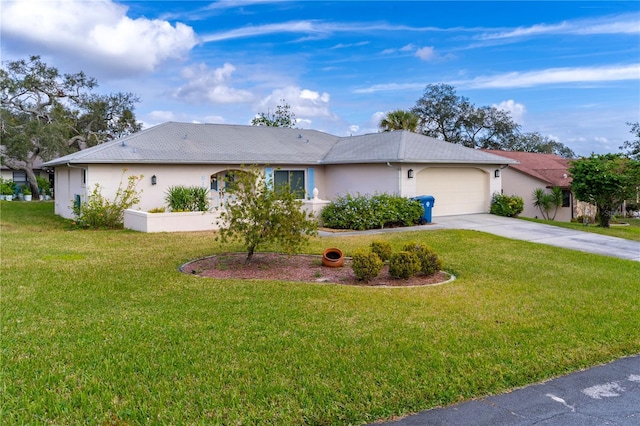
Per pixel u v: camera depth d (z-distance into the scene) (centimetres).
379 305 689
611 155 1942
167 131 2120
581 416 393
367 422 379
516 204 1986
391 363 479
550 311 669
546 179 2364
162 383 429
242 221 975
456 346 527
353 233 1518
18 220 1886
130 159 1712
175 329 570
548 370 475
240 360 482
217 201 1952
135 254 1086
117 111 3675
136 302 688
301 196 2116
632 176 1784
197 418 373
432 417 388
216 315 628
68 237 1378
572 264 1025
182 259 1028
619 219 2566
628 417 392
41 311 634
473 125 4203
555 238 1430
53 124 3036
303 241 983
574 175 1948
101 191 1694
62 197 2100
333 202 1730
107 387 420
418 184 1878
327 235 1473
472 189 2052
